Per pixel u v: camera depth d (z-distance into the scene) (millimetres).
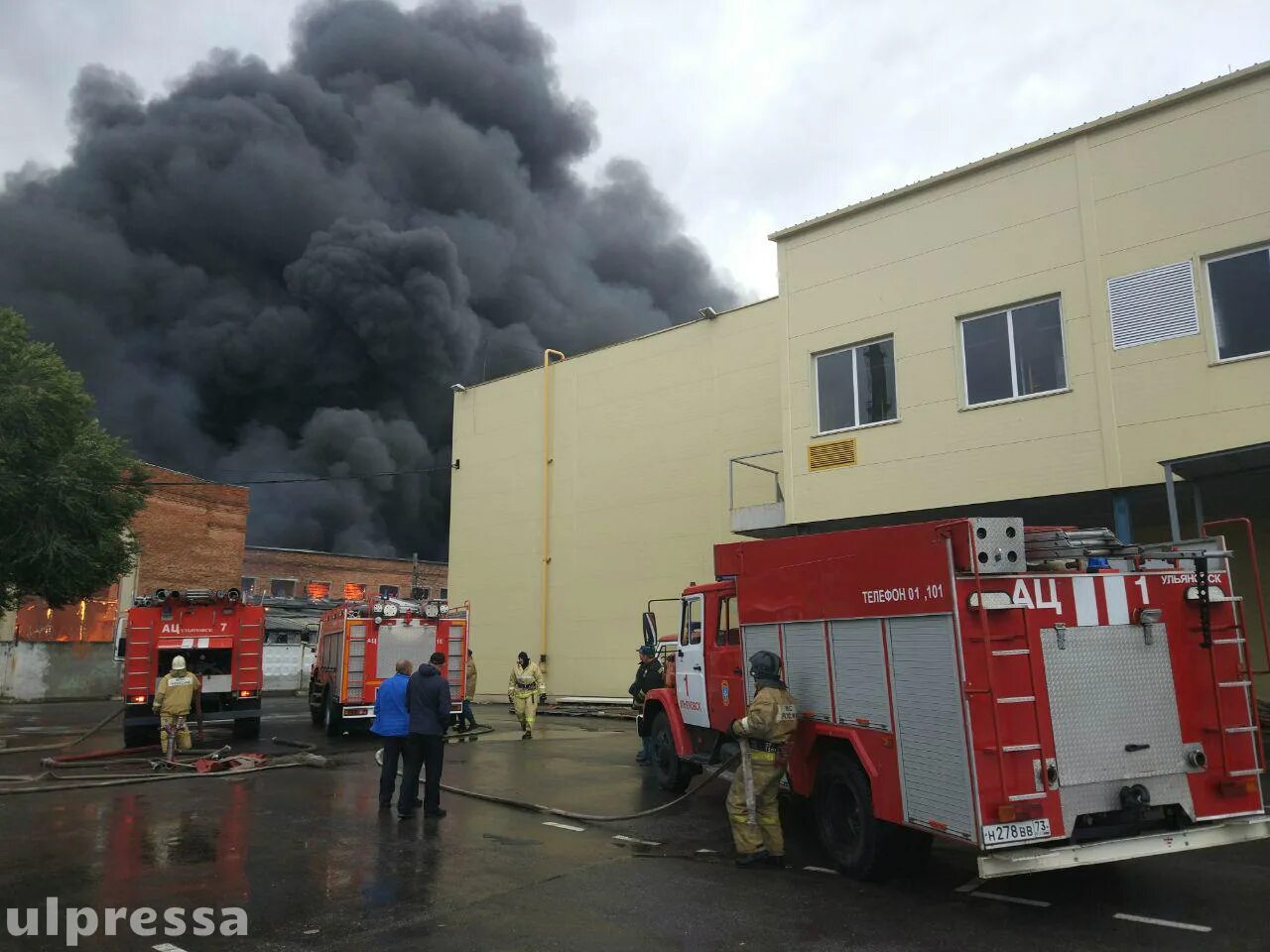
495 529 25953
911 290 13398
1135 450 11141
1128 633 5746
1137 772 5566
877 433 13492
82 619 33906
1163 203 11297
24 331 16484
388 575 61469
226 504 42906
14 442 15086
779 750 6867
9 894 5988
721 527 20703
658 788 10344
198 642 16062
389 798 9016
